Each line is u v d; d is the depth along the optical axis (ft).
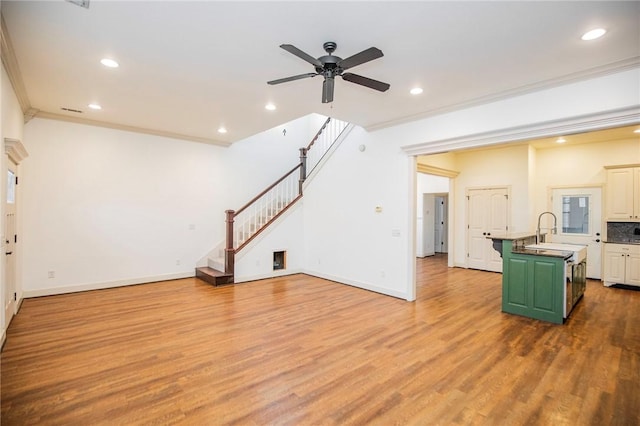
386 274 17.37
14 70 10.64
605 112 10.52
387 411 7.37
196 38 8.92
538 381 8.63
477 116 13.70
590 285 19.62
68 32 8.59
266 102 14.11
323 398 7.86
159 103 14.34
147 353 10.16
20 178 14.55
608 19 7.88
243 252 20.22
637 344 10.93
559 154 22.70
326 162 21.24
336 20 8.01
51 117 16.24
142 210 19.26
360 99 13.64
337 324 12.84
